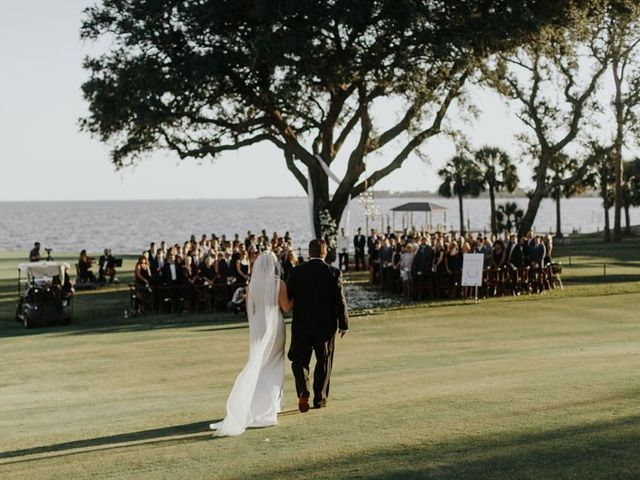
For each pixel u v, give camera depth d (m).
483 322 20.64
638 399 7.79
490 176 70.44
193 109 30.95
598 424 6.65
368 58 28.06
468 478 5.30
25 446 7.62
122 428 8.26
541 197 44.00
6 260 48.88
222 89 30.28
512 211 71.06
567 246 62.84
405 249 28.09
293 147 31.64
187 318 23.02
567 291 28.45
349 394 9.73
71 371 14.34
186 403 10.09
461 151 32.88
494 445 6.15
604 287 29.73
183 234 122.56
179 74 28.00
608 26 38.03
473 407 7.86
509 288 27.80
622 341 15.82
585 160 45.22
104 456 6.81
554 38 30.14
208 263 24.72
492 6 28.91
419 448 6.24
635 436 6.13
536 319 21.00
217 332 19.69
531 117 43.06
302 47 25.70
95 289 32.97
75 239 107.12
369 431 7.04
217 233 122.69
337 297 8.53
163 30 28.53
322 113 34.41
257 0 25.53
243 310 23.62
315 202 32.28
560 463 5.50
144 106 28.59
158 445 7.17
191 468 6.18
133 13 28.17
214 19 26.97
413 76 28.22
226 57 27.95
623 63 44.34
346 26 26.06
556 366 11.23
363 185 31.70
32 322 22.28
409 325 20.36
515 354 14.19
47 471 6.38
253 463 6.18
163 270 24.33
